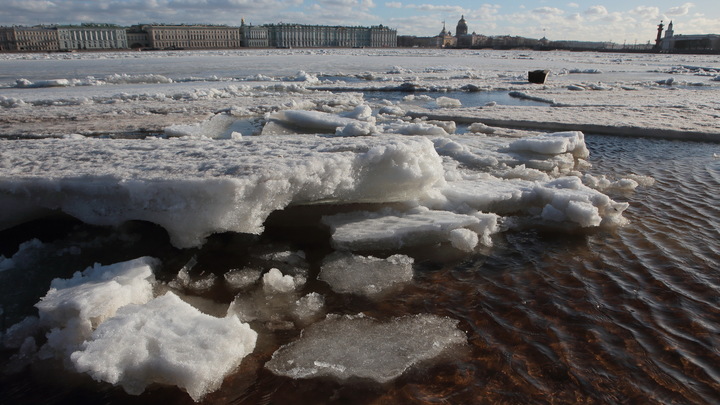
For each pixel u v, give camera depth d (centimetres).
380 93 2094
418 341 314
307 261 427
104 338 277
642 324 330
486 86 2289
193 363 262
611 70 3812
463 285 388
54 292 326
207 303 358
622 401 260
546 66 4472
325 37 14762
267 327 330
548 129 1149
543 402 259
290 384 273
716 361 291
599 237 480
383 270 409
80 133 1016
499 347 307
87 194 416
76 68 3588
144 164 466
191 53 8131
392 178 492
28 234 457
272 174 414
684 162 798
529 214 541
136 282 350
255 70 3500
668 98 1733
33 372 284
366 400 261
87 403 261
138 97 1689
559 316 341
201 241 424
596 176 712
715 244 458
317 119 1129
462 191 554
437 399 262
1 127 1080
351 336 320
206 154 510
